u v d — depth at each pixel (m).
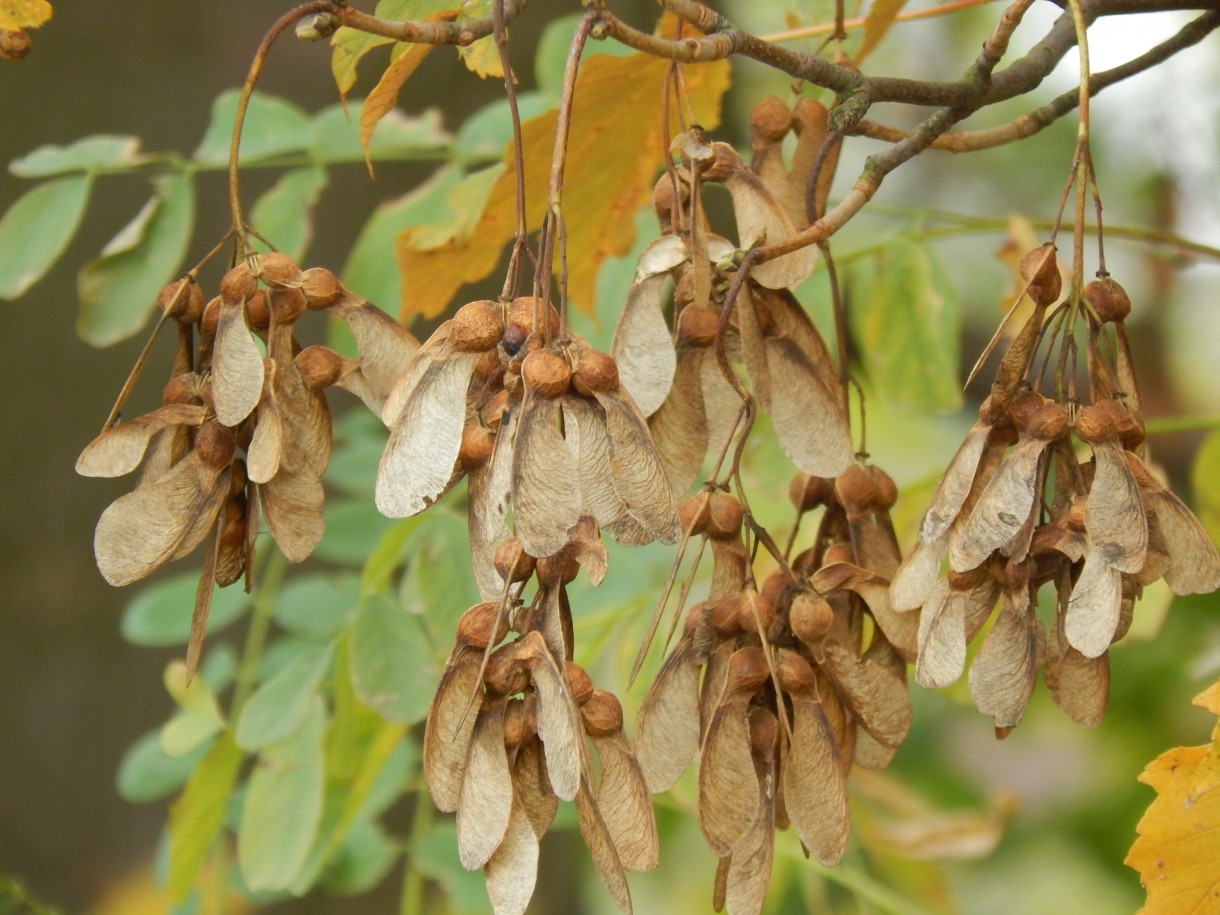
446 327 0.80
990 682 0.81
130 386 0.82
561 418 0.79
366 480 1.09
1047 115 0.88
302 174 1.03
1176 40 0.88
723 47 0.83
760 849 0.81
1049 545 0.81
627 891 0.78
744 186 0.84
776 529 1.06
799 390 0.84
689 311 0.84
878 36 0.94
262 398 0.81
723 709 0.81
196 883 1.06
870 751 0.85
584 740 0.78
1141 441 0.81
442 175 1.04
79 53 1.28
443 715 0.79
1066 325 0.81
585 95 0.94
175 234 1.01
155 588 1.10
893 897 1.07
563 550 0.79
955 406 1.06
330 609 1.07
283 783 0.98
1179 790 0.83
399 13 0.88
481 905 1.05
